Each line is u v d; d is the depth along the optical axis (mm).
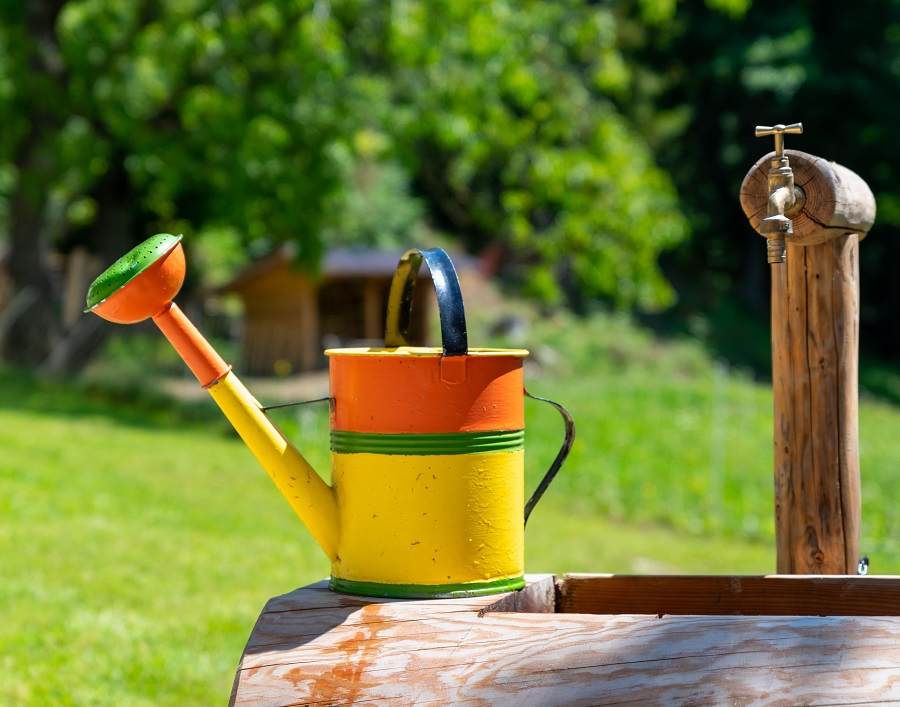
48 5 16734
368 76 16078
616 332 28062
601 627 1888
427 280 23172
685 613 2414
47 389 15578
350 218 27000
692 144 35344
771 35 32000
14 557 5910
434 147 24469
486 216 17875
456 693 1845
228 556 6566
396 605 2098
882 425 17906
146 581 5730
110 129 17562
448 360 2133
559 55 17656
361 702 1872
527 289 17234
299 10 14602
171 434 12711
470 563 2156
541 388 20109
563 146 17141
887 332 36094
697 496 10320
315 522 2223
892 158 33250
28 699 3812
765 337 31531
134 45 15906
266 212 16719
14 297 18000
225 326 22562
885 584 2277
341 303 23609
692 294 32812
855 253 2730
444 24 15109
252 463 10875
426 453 2135
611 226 15938
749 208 2623
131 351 16922
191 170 16734
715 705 1704
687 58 33469
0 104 16688
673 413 16469
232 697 1932
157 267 2115
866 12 32281
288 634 2039
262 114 15336
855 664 1704
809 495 2742
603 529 9227
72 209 28125
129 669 4242
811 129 33688
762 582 2369
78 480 8641
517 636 1919
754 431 15008
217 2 15352
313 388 18781
